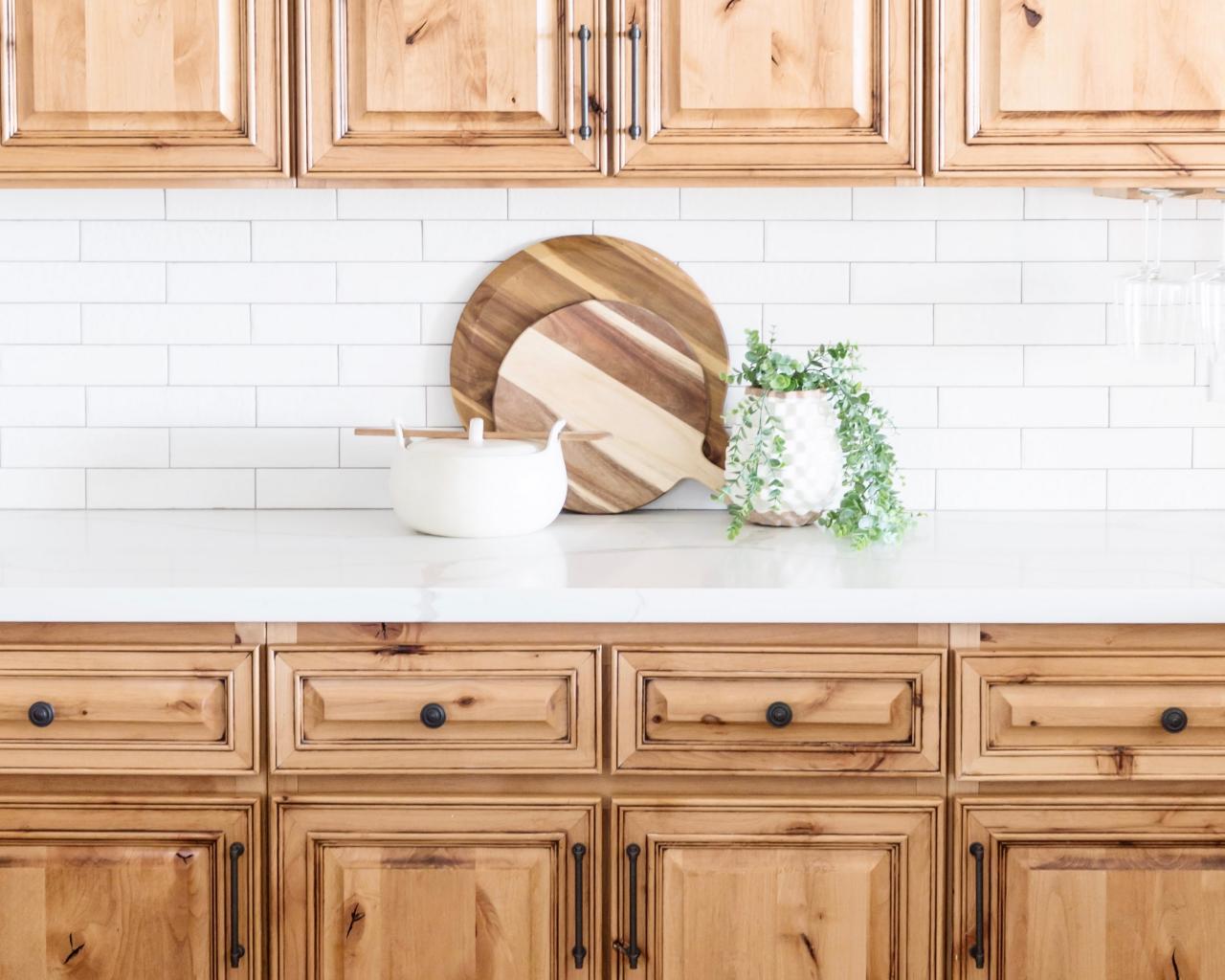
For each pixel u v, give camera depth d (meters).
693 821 1.87
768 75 2.07
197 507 2.48
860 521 2.09
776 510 2.27
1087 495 2.48
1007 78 2.07
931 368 2.46
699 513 2.46
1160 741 1.86
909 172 2.09
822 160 2.09
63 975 1.89
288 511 2.47
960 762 1.86
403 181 2.12
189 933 1.89
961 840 1.87
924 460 2.47
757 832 1.87
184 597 1.83
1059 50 2.07
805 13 2.07
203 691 1.85
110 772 1.87
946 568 1.97
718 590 1.83
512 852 1.88
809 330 2.46
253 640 1.86
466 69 2.07
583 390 2.43
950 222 2.44
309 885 1.88
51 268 2.44
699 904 1.88
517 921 1.88
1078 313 2.45
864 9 2.07
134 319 2.45
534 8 2.07
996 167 2.09
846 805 1.87
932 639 1.86
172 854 1.88
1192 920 1.88
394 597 1.83
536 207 2.44
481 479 2.17
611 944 1.90
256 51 2.07
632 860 1.87
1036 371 2.46
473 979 1.89
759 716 1.86
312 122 2.09
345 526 2.32
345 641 1.86
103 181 2.11
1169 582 1.87
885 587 1.84
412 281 2.46
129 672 1.85
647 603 1.83
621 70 2.08
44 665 1.85
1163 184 2.12
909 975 1.88
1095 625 1.86
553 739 1.86
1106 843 1.88
